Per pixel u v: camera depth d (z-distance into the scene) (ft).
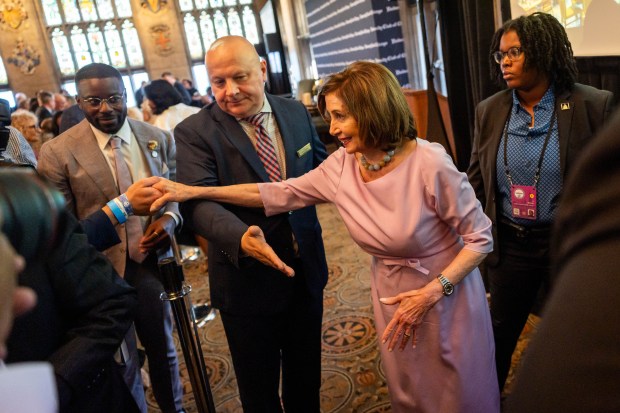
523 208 5.30
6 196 1.49
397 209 4.08
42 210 1.58
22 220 1.50
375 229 4.21
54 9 56.08
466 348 4.33
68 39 56.90
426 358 4.38
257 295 5.12
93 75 5.83
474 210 4.09
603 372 1.01
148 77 59.57
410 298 4.09
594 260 1.09
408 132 4.01
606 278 1.06
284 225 5.15
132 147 6.42
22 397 1.38
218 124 4.99
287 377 5.88
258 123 5.03
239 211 5.02
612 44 5.86
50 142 6.17
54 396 1.51
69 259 3.24
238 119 5.02
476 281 4.46
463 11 8.71
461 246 4.38
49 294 3.12
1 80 56.54
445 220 4.16
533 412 1.13
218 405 7.51
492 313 5.97
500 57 5.14
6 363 2.83
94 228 4.44
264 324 5.25
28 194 1.56
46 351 3.07
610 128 1.10
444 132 9.61
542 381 1.13
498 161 5.48
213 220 4.56
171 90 12.55
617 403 0.99
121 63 58.90
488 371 4.50
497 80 5.73
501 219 5.62
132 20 58.08
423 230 4.10
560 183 5.06
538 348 1.19
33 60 56.08
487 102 5.67
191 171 4.88
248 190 4.79
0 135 4.42
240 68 4.66
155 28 58.13
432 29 15.29
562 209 1.22
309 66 40.14
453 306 4.30
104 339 3.28
